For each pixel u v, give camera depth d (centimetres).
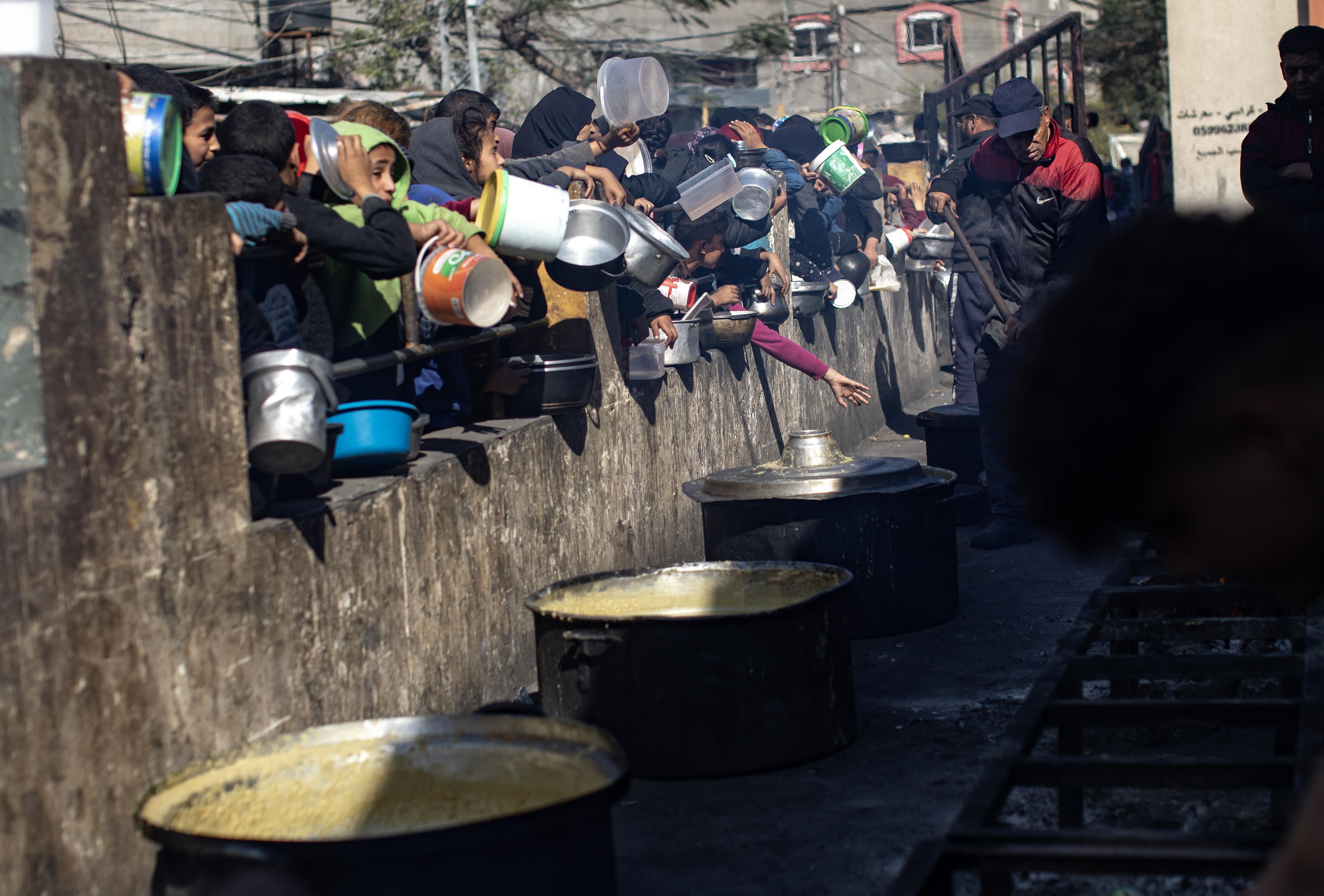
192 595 275
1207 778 241
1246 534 99
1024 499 107
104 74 254
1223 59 778
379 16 2397
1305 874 93
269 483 313
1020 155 636
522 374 484
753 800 360
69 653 238
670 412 657
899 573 530
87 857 241
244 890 218
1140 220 103
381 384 404
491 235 424
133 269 260
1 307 236
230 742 287
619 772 246
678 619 373
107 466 251
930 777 371
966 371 830
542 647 393
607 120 647
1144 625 356
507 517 451
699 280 711
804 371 751
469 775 276
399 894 217
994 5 3409
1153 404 98
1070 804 296
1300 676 316
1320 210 624
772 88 3391
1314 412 94
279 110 373
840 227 1098
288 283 360
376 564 354
